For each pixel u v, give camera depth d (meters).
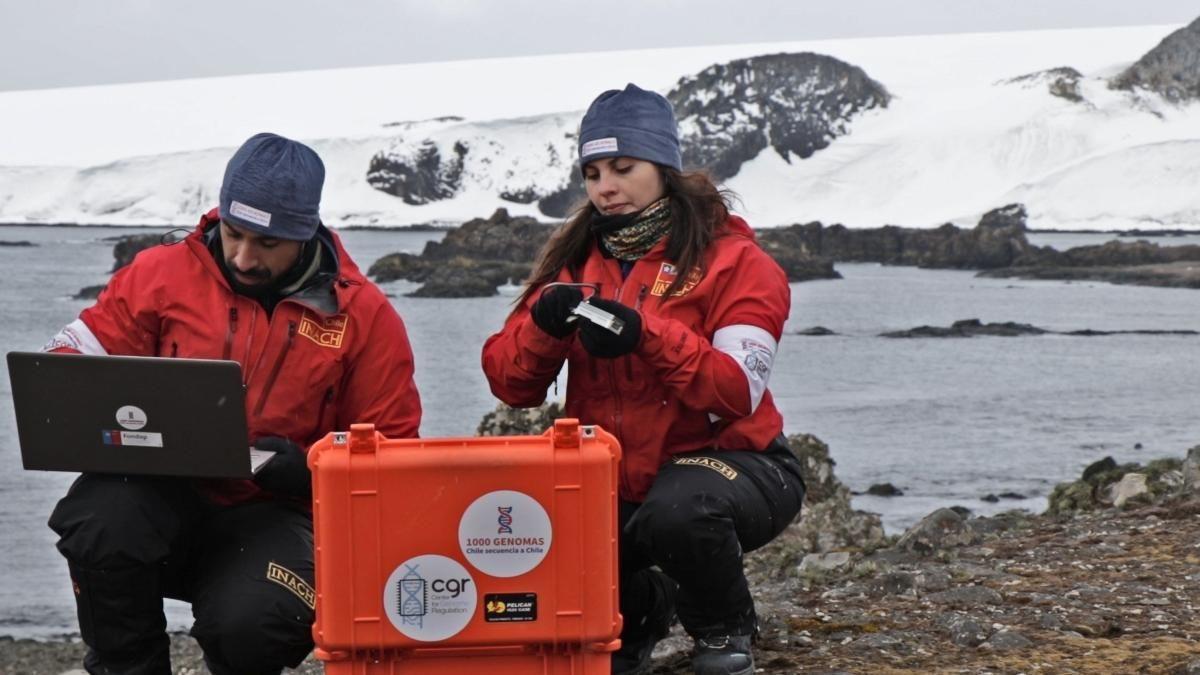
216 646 3.19
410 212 143.25
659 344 3.22
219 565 3.27
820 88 149.00
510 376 3.50
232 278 3.39
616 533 2.81
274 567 3.22
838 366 48.62
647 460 3.48
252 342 3.36
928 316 66.56
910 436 33.50
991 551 5.69
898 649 4.14
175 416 3.07
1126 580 4.96
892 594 4.95
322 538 2.69
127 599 3.23
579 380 3.53
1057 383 44.59
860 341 56.00
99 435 3.12
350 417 3.50
